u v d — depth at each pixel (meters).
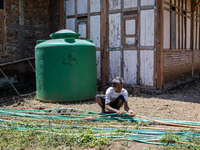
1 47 8.59
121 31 8.29
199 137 3.50
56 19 10.29
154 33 7.61
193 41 10.92
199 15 11.88
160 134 3.70
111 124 4.30
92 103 6.30
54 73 6.32
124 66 8.32
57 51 6.25
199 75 12.31
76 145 3.41
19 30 9.22
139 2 7.86
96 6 8.82
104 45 8.70
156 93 7.57
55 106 5.96
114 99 4.70
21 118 4.71
